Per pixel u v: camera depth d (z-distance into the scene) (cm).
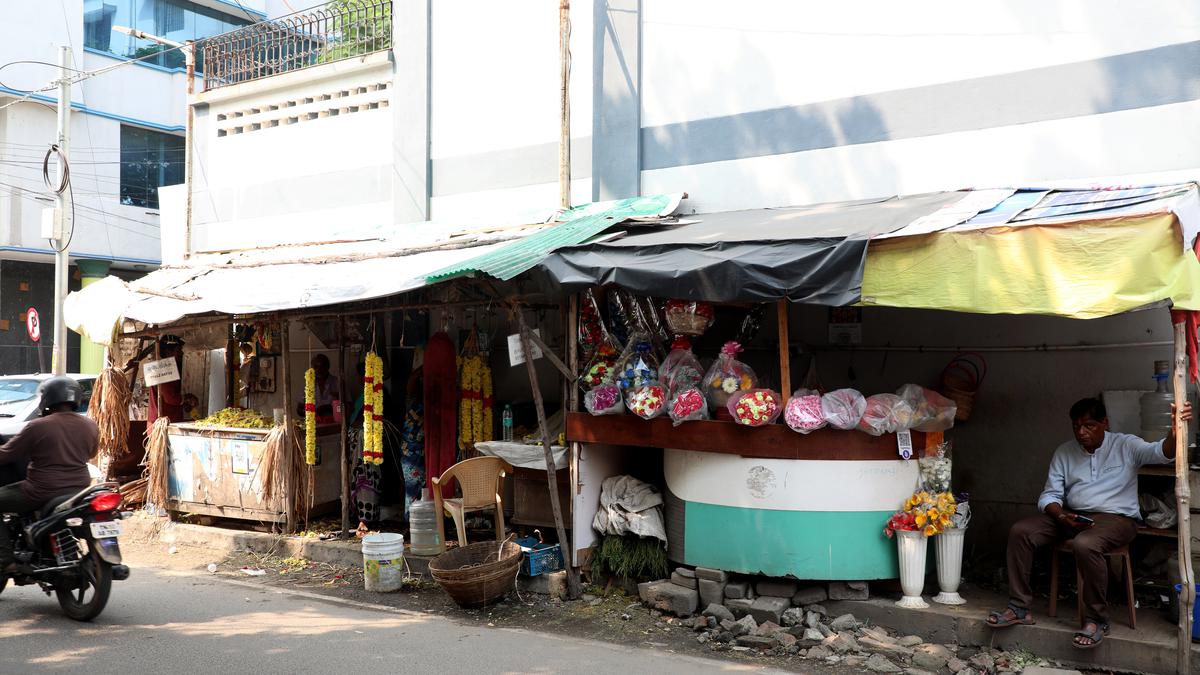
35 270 2084
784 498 586
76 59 1975
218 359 1121
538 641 567
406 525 860
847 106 728
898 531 574
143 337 953
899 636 557
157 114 2158
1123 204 498
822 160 738
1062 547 532
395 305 805
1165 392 597
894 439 581
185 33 2294
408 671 509
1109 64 629
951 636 545
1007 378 681
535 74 895
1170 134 607
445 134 952
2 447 610
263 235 1077
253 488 859
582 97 862
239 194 1098
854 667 518
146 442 999
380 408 798
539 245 648
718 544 611
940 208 579
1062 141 644
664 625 600
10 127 1875
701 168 795
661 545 652
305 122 1051
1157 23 613
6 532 620
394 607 654
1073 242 468
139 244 2114
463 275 605
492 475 719
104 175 2041
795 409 576
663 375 639
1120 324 638
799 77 749
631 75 826
